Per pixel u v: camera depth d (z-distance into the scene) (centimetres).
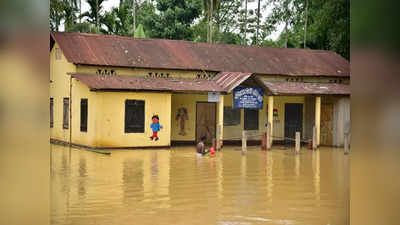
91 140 2411
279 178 1596
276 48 3272
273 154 2394
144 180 1497
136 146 2475
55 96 2884
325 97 2966
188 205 1138
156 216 1016
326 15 3975
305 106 3038
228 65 2902
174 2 4603
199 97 2842
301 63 3125
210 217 1016
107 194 1256
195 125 2836
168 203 1155
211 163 1970
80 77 2470
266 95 2683
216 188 1379
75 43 2675
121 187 1364
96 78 2489
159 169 1758
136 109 2473
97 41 2761
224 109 2873
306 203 1188
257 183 1486
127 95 2447
